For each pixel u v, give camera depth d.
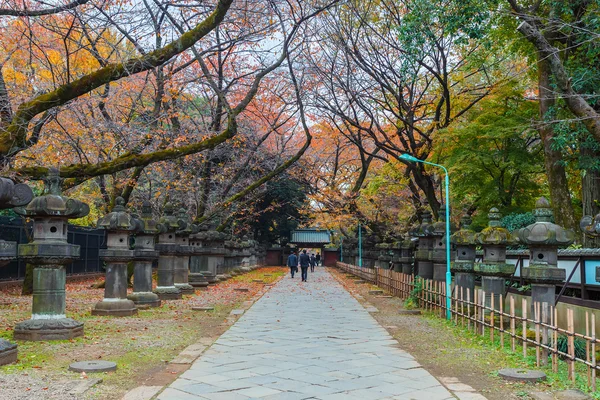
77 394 5.93
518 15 11.83
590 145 14.32
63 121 15.73
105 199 21.67
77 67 15.87
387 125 24.77
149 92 19.66
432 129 20.83
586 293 10.57
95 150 17.02
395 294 20.67
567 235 8.65
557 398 6.20
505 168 19.70
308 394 6.25
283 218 53.41
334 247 69.50
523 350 8.60
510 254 14.08
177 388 6.46
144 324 11.93
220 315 14.24
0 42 15.01
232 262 35.78
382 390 6.49
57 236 9.75
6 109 11.54
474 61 18.19
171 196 25.48
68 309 14.12
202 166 25.53
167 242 18.44
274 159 29.73
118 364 7.62
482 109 20.53
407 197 29.42
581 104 11.11
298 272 47.06
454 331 11.46
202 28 10.21
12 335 9.70
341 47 19.44
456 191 21.77
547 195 24.67
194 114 25.44
